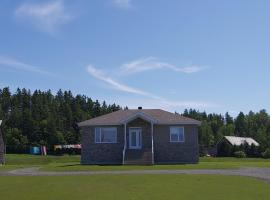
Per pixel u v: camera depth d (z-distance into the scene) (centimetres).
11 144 12725
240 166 4366
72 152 12112
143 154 5288
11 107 16012
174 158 5494
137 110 5916
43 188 2550
